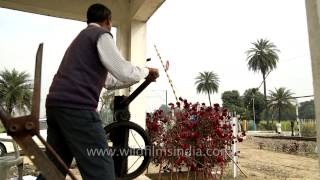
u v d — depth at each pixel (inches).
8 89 998.4
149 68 82.7
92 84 73.4
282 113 2053.4
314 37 63.2
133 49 193.0
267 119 1951.3
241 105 2294.5
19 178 121.6
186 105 169.5
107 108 175.6
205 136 162.2
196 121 161.6
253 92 2132.1
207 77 2416.3
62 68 75.2
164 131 171.8
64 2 187.5
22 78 1035.3
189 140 159.0
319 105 61.7
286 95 1995.6
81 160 70.1
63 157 78.0
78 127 70.4
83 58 73.8
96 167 69.8
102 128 73.7
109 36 76.1
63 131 71.9
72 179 57.9
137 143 148.9
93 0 193.6
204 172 163.3
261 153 370.0
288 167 254.5
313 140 567.2
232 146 196.2
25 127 53.5
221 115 166.9
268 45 2153.1
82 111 70.7
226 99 2352.4
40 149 54.2
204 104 172.1
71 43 78.5
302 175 218.1
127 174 95.0
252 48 2175.2
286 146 422.9
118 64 74.2
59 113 71.2
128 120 94.2
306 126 848.3
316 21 62.6
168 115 179.0
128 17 199.9
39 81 55.4
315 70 62.7
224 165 179.0
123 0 200.7
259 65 2145.7
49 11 188.1
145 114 188.9
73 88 71.5
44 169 54.0
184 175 170.1
